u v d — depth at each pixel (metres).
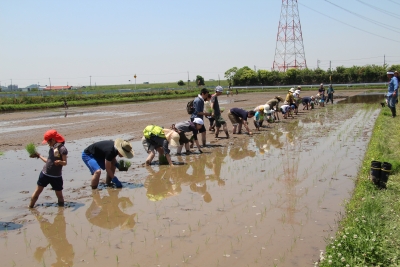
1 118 27.75
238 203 7.99
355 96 46.59
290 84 77.94
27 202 8.28
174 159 12.37
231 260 5.53
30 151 7.86
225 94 59.78
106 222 7.09
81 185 9.52
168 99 51.69
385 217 6.46
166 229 6.69
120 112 31.03
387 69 72.31
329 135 16.59
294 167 10.96
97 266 5.44
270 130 18.53
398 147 11.94
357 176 9.59
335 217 7.07
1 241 6.32
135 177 10.20
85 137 17.09
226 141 15.59
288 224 6.79
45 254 5.85
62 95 46.59
